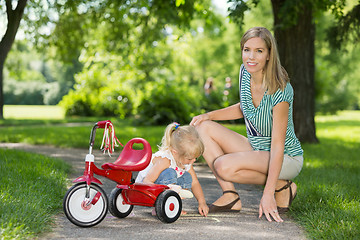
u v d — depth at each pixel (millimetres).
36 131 12320
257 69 3295
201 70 38469
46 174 4695
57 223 3115
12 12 8539
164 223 3195
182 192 3311
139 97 16938
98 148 8414
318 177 5121
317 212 3316
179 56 21641
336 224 2998
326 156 7656
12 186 3934
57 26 12781
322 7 8219
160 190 3203
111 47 13930
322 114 28734
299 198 3863
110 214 3477
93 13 11805
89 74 23031
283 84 3299
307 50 9961
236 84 19078
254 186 5016
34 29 12320
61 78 57281
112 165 3029
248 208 3807
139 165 3088
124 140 8992
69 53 13805
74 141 9203
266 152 3457
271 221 3271
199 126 3682
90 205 3043
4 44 8531
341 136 12859
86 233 2859
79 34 13336
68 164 5930
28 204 3193
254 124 3482
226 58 35312
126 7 11453
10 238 2525
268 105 3352
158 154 3373
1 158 5938
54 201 3662
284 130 3330
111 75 21516
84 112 23953
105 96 21828
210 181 5273
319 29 20953
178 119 15953
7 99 58250
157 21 11945
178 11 10102
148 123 15500
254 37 3279
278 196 3564
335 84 27797
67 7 11133
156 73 24234
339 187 4398
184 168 3441
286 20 8086
